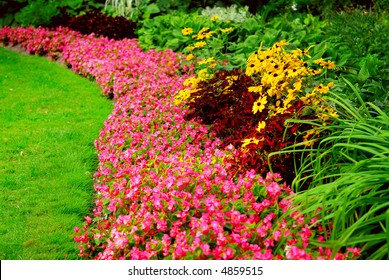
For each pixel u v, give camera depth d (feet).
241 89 19.54
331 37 29.17
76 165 20.04
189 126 19.98
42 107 27.89
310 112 15.99
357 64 24.43
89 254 13.73
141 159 17.99
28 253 14.28
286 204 12.42
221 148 18.07
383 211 11.66
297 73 17.12
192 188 14.02
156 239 12.48
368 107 18.10
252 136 15.85
